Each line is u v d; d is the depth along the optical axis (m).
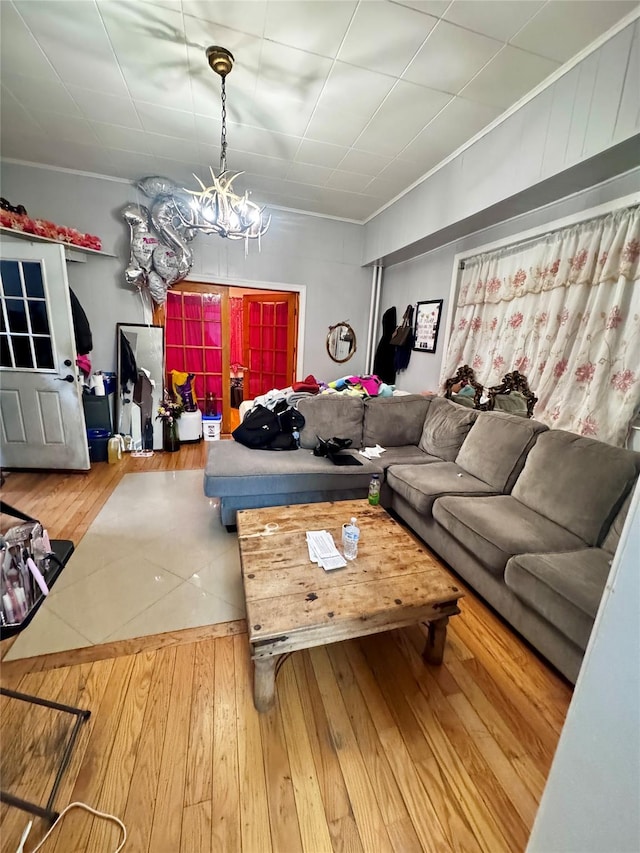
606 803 0.66
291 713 1.33
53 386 3.23
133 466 3.63
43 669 1.45
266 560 1.56
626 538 0.62
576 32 1.72
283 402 3.14
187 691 1.39
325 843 0.99
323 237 4.52
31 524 1.31
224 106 2.29
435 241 3.42
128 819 1.02
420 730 1.30
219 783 1.11
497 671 1.54
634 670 0.61
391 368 4.40
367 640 1.69
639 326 1.90
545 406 2.41
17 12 1.79
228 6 1.71
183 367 4.70
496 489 2.34
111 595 1.88
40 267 3.02
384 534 1.81
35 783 1.10
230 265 4.29
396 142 2.77
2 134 2.94
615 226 2.02
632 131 1.64
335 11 1.70
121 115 2.63
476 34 1.78
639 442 1.94
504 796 1.12
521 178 2.23
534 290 2.52
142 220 3.68
